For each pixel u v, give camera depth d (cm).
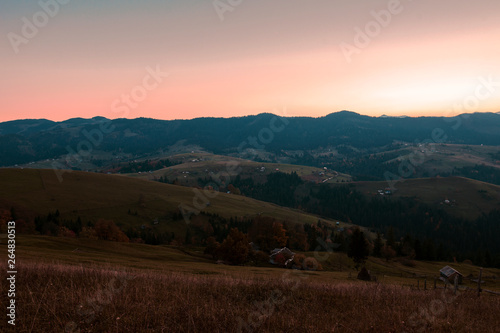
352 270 8506
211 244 9056
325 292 1441
